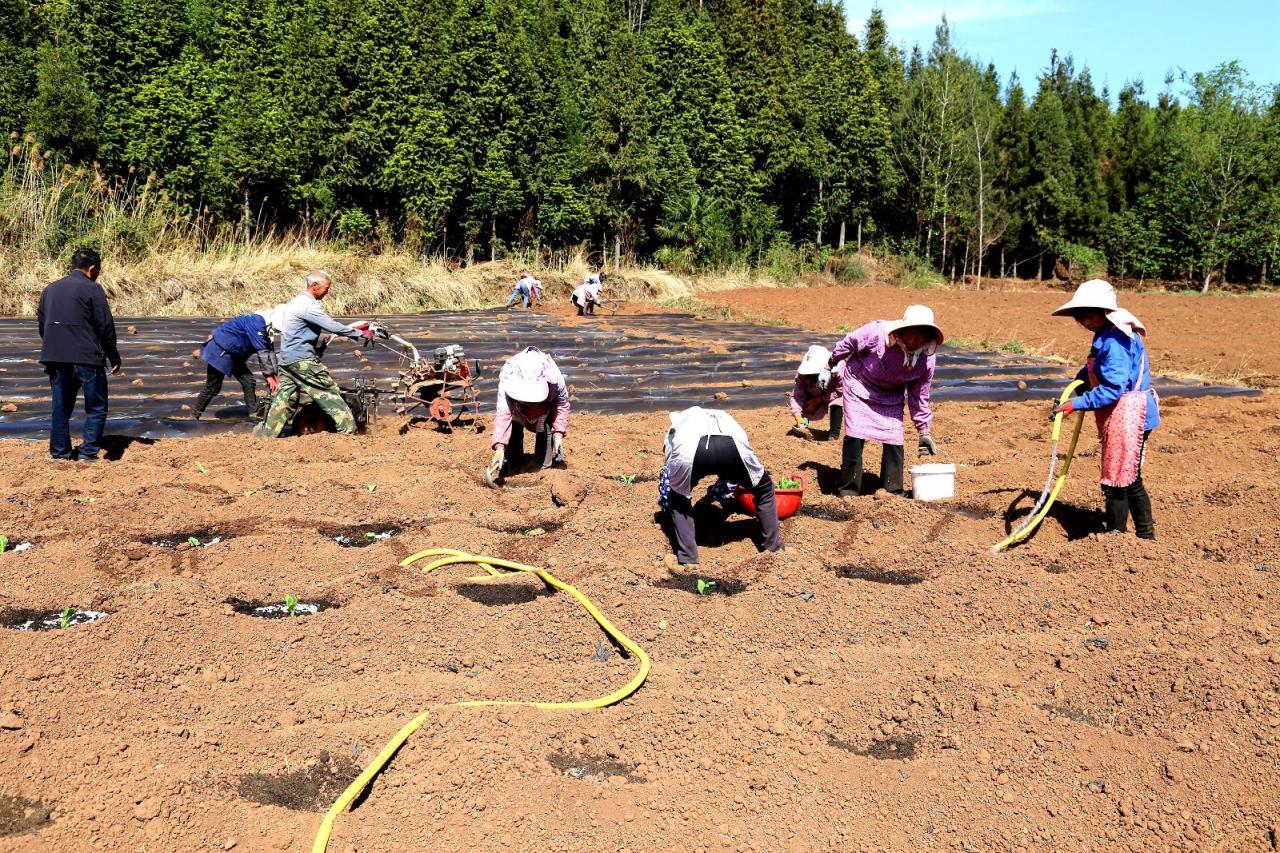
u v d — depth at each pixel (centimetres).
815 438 1015
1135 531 707
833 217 3769
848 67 3712
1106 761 435
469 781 420
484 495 793
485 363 1462
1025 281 4228
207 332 1705
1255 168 3800
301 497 781
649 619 583
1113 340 673
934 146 3956
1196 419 1145
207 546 672
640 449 959
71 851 365
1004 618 589
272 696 488
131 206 2414
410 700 487
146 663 508
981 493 815
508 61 2881
